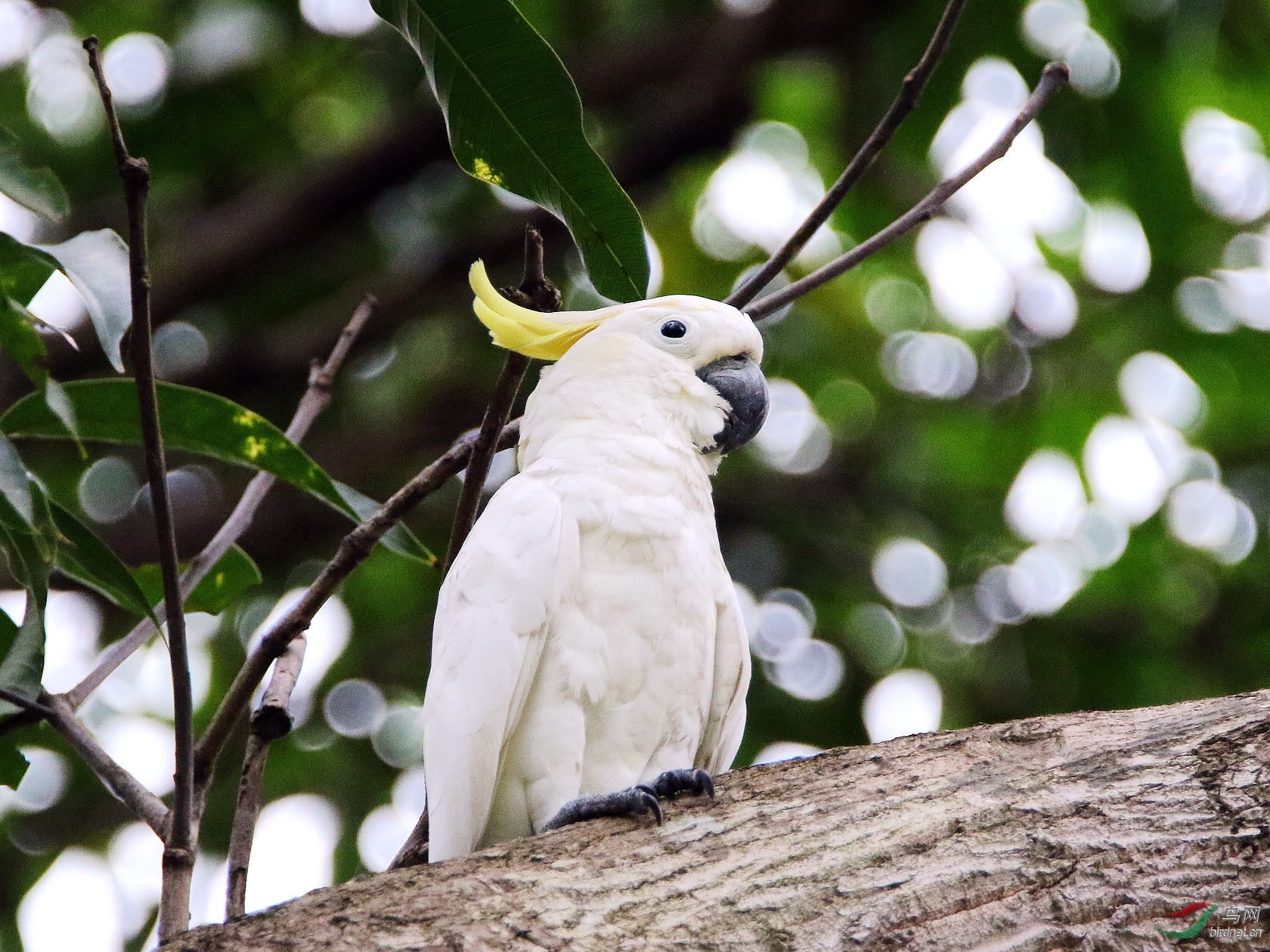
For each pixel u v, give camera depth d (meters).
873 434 15.73
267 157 15.41
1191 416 15.10
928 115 14.08
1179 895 4.61
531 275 5.83
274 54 14.75
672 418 7.59
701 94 13.99
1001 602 14.48
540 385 7.75
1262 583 14.26
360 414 15.10
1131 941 4.55
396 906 4.53
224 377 14.05
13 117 14.25
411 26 5.65
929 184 14.66
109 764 5.90
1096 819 4.80
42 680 5.71
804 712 14.06
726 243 15.23
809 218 6.88
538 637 6.55
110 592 6.27
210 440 6.47
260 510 14.02
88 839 13.23
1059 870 4.69
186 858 5.31
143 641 6.53
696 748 7.13
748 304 8.18
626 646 6.69
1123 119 13.89
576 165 5.89
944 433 15.47
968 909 4.63
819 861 4.77
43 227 13.64
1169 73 13.55
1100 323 15.35
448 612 6.82
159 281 13.50
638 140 14.12
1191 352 14.92
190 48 14.47
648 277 6.21
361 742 13.77
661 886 4.71
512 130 5.83
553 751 6.46
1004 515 14.94
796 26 13.77
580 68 14.23
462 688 6.46
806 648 14.43
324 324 14.19
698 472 7.50
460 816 6.30
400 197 15.41
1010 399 15.48
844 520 15.28
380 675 14.05
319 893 4.62
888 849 4.79
